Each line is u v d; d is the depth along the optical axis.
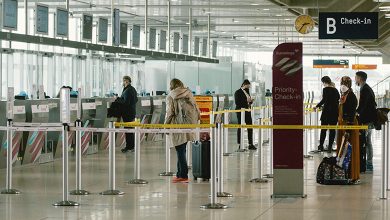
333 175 15.46
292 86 13.42
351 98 16.17
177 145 15.91
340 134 16.12
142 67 35.94
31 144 19.55
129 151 24.20
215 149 12.31
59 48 33.81
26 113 19.33
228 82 42.78
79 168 14.02
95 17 36.66
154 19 39.94
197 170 16.17
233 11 37.69
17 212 11.68
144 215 11.40
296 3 31.59
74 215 11.39
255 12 38.31
